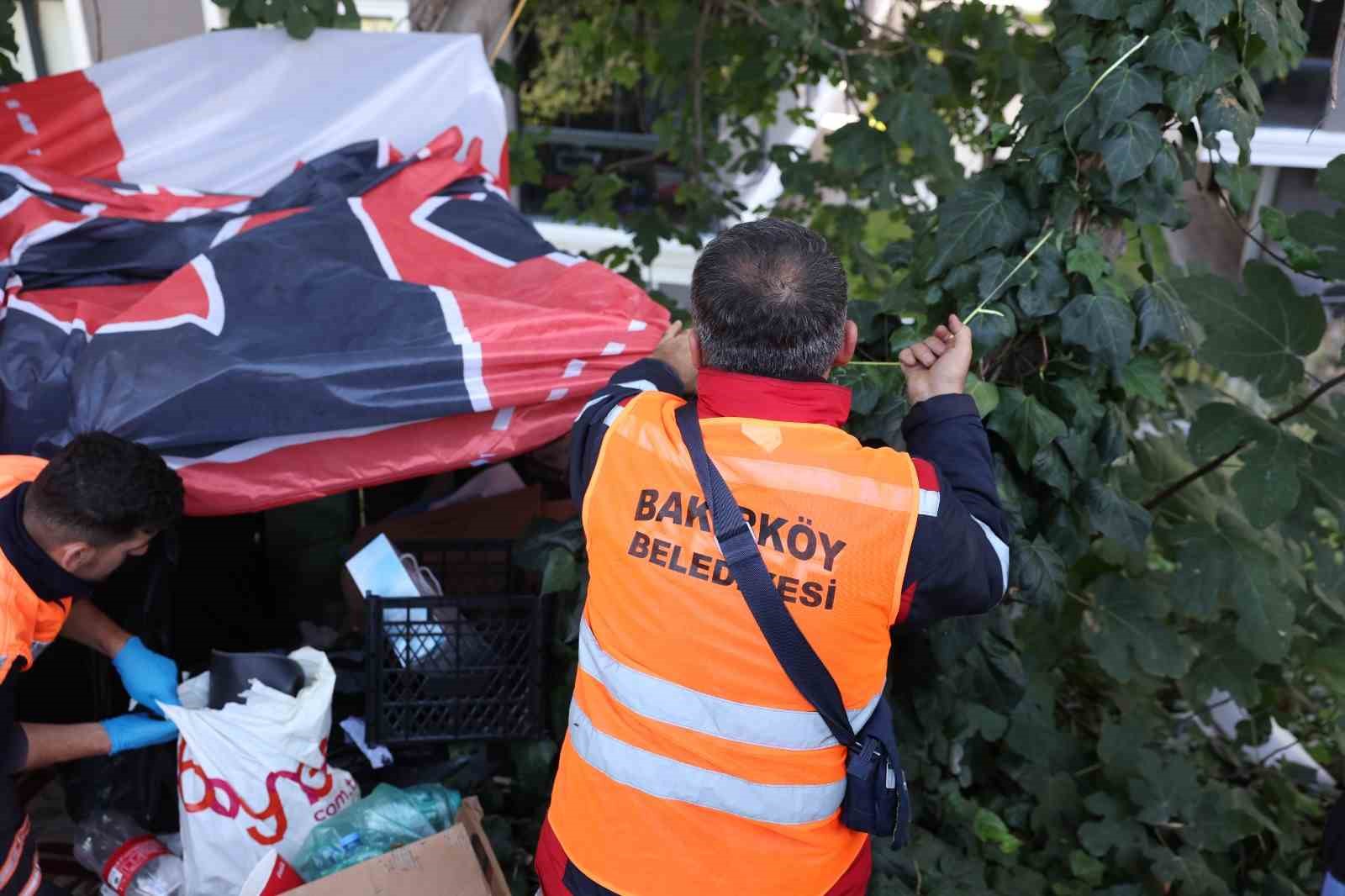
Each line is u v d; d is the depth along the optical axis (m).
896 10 4.44
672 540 1.48
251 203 2.68
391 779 2.51
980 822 3.00
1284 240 2.38
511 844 2.55
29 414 2.17
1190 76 2.04
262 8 2.74
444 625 2.38
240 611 2.94
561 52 5.88
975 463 1.62
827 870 1.58
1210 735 3.84
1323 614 3.26
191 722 2.13
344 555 2.88
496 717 2.45
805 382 1.51
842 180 4.18
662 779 1.52
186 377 2.05
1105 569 3.23
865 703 1.54
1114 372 2.35
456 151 2.88
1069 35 2.29
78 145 2.71
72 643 2.66
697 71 4.23
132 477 1.90
